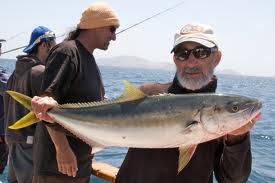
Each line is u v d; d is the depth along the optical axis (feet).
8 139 7.16
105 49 5.91
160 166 4.41
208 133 4.10
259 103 4.08
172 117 4.20
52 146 5.36
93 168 7.59
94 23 5.59
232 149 4.15
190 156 4.07
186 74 4.55
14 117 6.96
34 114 4.88
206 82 4.57
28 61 6.87
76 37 5.74
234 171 4.25
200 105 4.10
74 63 5.29
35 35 7.36
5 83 9.19
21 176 7.04
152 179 4.44
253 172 11.75
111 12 5.74
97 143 4.81
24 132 6.89
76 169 5.25
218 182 4.63
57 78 5.16
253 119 4.08
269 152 15.34
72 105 4.83
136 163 4.56
